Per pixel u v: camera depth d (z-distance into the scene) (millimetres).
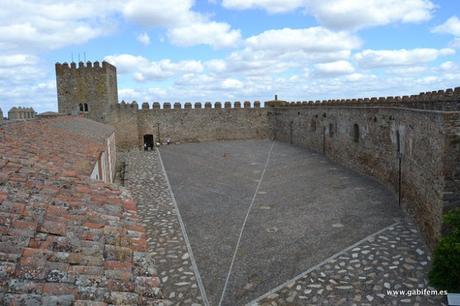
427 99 18234
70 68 37625
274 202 18391
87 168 9734
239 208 17703
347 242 12688
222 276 11008
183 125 43594
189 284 10609
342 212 15828
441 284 8961
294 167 26781
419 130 13320
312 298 9586
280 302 9516
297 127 38062
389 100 22969
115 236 4973
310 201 17891
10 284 3482
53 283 3666
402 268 10703
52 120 18688
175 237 14203
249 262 11812
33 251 4090
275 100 45750
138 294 3908
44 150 9992
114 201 6449
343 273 10695
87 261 4219
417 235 12883
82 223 5129
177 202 19000
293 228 14492
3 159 7426
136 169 28016
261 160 30734
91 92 37969
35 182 6363
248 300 9680
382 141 19391
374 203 16641
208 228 15102
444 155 10594
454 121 10492
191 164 29781
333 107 28062
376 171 20453
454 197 10656
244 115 45062
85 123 24969
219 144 41875
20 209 4996
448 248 8852
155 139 43000
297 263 11500
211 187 22094
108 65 38250
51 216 5059
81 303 3477
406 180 15250
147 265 4512
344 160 25859
